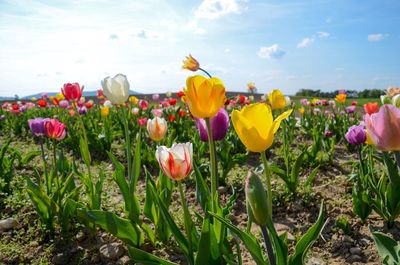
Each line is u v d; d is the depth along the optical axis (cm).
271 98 103
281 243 43
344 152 156
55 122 82
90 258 73
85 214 65
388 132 40
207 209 56
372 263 67
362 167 90
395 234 76
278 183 108
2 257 74
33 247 78
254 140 39
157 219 73
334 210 90
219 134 61
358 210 81
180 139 174
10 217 91
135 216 72
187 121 191
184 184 116
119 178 72
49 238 80
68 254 74
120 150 170
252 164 141
